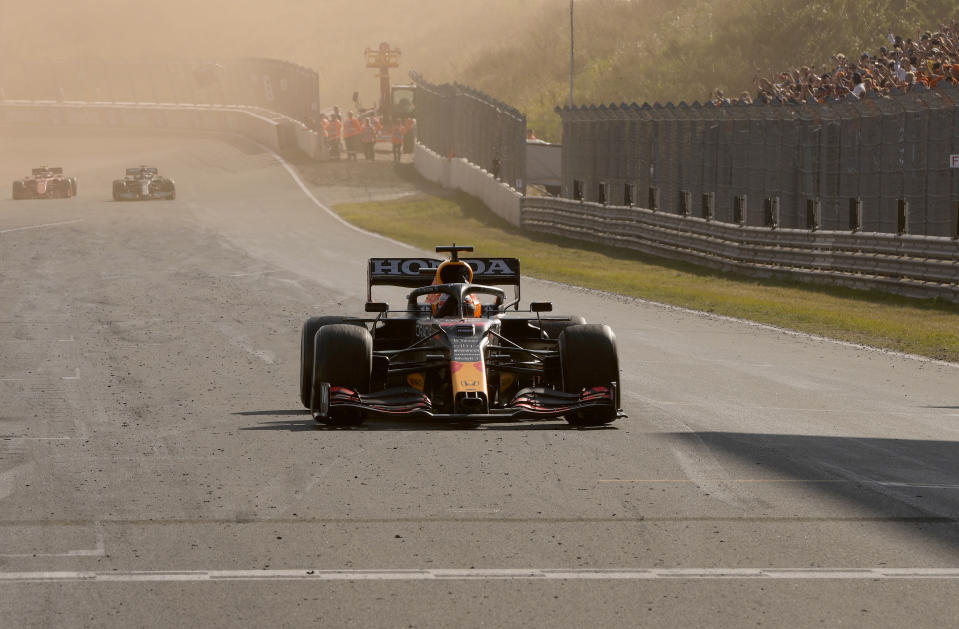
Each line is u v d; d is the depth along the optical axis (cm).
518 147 15450
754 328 6800
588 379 3469
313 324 3809
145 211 15888
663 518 2406
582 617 1803
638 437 3362
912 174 8344
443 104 19662
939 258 8094
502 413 3334
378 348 4009
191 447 3197
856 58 18750
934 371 5219
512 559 2109
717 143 10900
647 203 12438
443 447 3155
